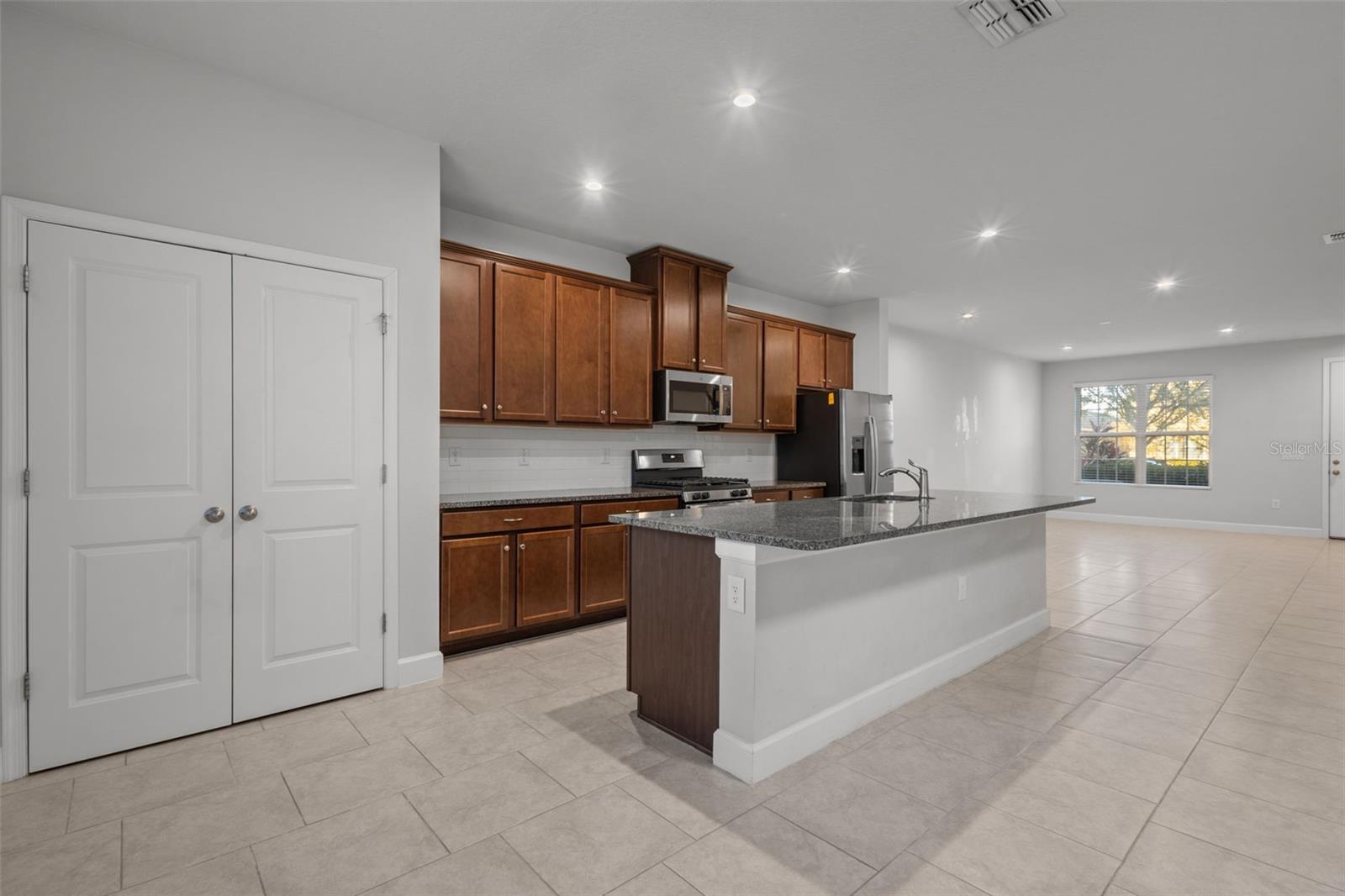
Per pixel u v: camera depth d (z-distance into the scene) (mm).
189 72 2414
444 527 3279
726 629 2207
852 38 2252
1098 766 2223
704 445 5352
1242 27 2156
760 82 2533
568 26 2209
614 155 3152
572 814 1925
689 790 2064
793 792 2055
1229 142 2953
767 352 5410
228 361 2486
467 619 3355
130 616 2309
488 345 3707
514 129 2906
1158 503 9023
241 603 2529
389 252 2885
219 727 2482
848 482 5531
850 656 2514
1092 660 3332
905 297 5898
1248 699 2799
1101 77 2465
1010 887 1606
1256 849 1760
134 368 2301
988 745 2381
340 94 2637
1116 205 3688
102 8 2119
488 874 1654
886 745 2379
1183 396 8852
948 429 8070
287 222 2617
